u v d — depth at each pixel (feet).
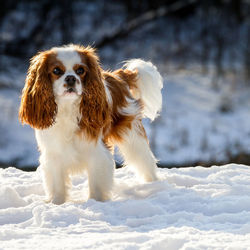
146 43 128.47
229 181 35.32
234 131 86.43
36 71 31.14
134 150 34.88
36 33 123.65
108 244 22.94
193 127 88.17
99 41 126.21
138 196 32.60
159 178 35.60
